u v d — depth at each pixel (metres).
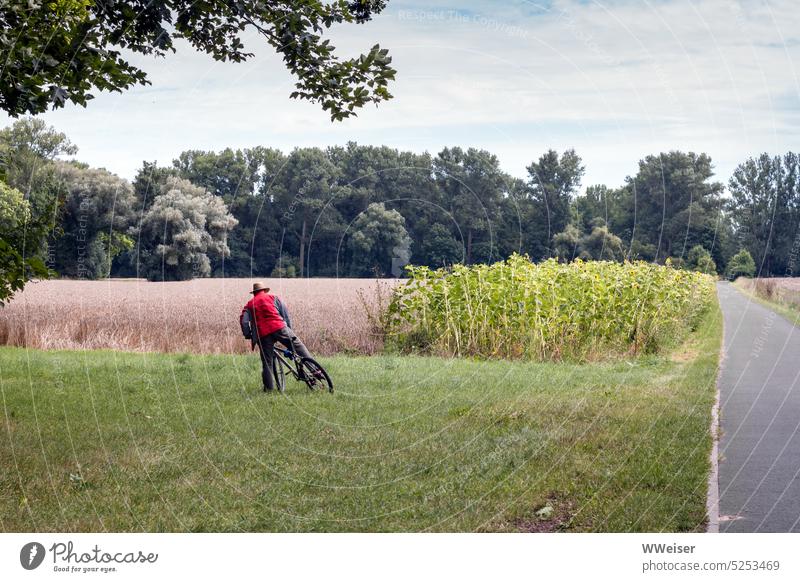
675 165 79.50
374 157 70.31
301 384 12.82
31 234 8.98
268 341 12.00
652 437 8.32
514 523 5.81
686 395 11.12
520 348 16.81
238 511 6.18
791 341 19.38
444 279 18.17
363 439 8.59
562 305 17.12
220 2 11.78
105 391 12.02
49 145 56.25
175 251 60.78
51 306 26.92
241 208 73.06
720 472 6.93
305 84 12.55
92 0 10.77
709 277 33.72
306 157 71.31
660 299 18.41
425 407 10.54
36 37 8.95
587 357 16.50
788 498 6.09
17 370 14.55
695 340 20.05
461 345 17.44
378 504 6.30
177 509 6.21
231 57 13.32
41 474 7.21
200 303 29.48
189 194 65.38
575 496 6.37
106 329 21.28
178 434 8.88
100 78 9.98
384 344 18.45
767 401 10.60
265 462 7.61
